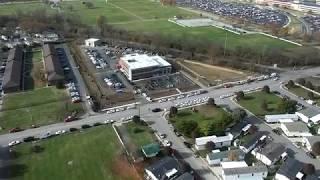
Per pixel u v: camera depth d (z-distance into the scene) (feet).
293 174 292.61
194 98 453.99
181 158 326.85
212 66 572.92
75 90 469.16
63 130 371.97
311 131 373.61
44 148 340.39
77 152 334.24
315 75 545.85
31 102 435.12
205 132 358.43
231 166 305.53
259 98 453.99
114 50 650.43
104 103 435.94
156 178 293.64
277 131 373.20
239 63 574.56
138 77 513.86
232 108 424.46
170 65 533.55
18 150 336.08
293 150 340.18
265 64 588.09
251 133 367.86
